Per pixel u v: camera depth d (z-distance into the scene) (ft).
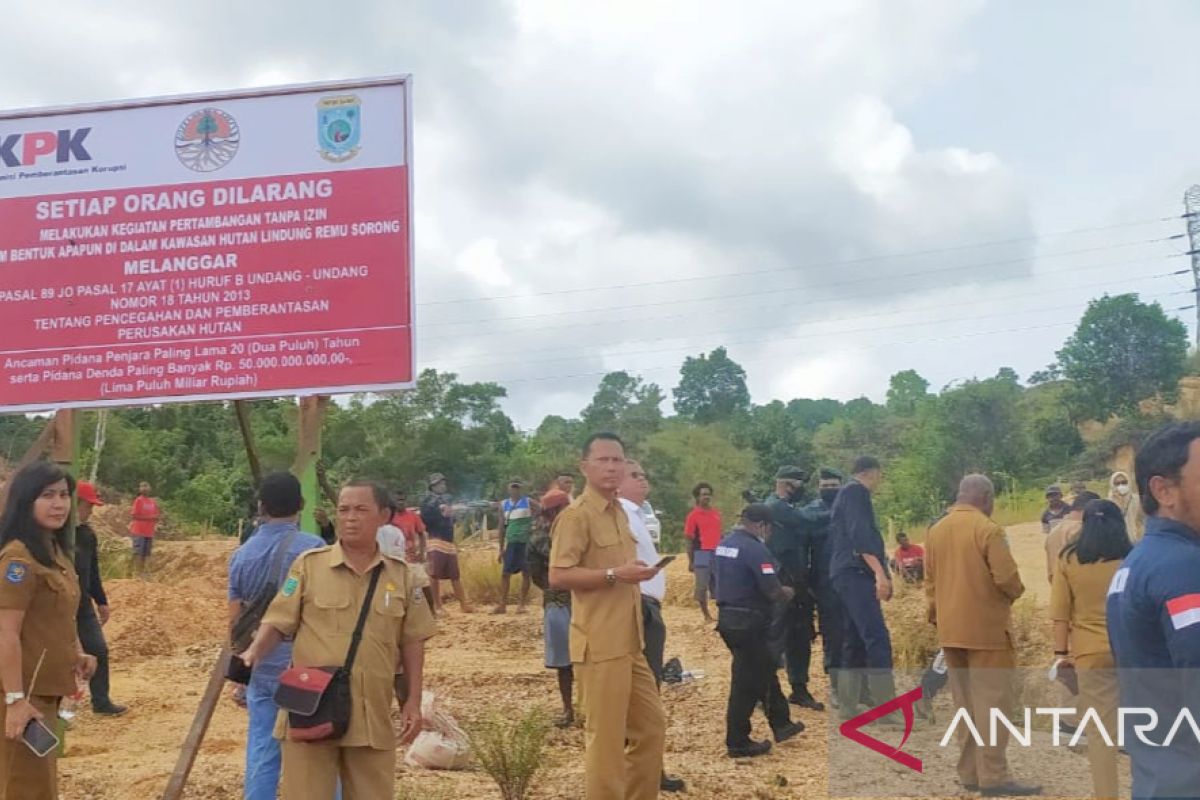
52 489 18.29
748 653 28.12
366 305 24.54
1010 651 23.07
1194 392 181.78
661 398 263.70
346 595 16.07
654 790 20.21
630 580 19.25
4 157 25.68
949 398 173.06
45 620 18.29
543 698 36.86
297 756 15.66
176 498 161.99
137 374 25.00
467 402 221.46
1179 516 11.18
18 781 17.88
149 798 24.11
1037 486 157.07
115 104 25.48
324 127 24.94
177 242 25.12
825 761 27.37
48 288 25.35
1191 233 192.24
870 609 30.76
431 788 23.86
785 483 36.09
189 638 52.39
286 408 205.16
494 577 67.51
